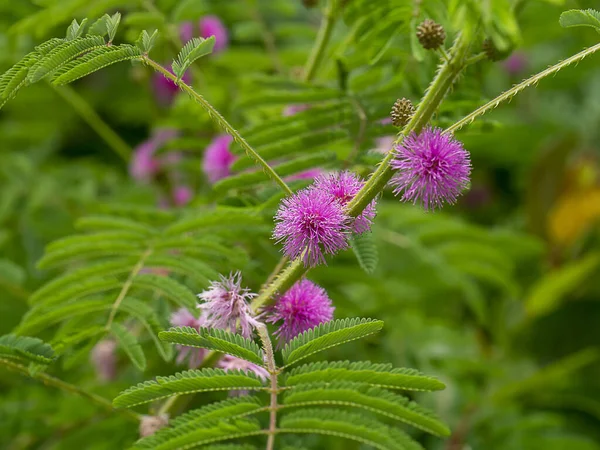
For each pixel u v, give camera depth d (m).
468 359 0.40
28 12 0.37
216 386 0.22
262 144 0.28
